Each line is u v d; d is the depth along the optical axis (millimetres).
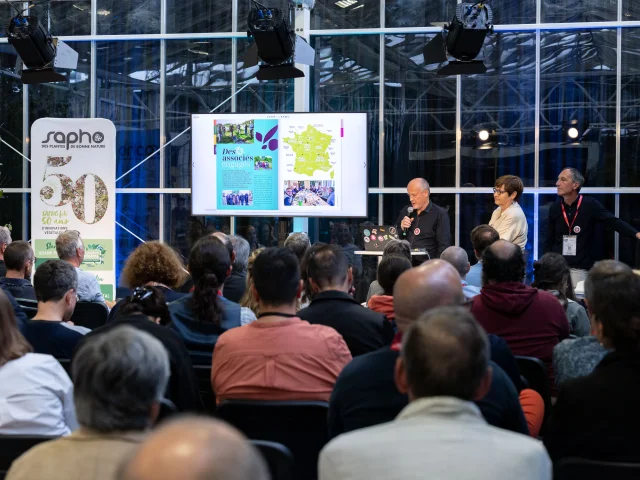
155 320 3223
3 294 2725
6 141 10195
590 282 2709
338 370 2869
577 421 2248
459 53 7117
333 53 9555
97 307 5129
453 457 1525
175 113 9914
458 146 9242
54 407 2709
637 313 2375
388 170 9438
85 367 1716
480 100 9195
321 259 3479
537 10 8992
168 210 9898
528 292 3609
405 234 8023
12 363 2674
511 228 7254
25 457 1680
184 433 843
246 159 8312
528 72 9078
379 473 1529
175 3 9859
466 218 9258
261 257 2977
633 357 2275
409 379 1688
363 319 3311
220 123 8336
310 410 2656
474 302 3684
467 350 1647
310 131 8227
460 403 1629
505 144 9148
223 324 3518
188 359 3014
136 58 9977
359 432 1633
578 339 3027
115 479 865
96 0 9961
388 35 9422
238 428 2711
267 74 7508
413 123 9367
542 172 9062
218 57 9836
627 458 2195
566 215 7332
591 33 8938
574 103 8992
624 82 8867
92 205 8406
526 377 3256
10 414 2619
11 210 10172
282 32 7211
